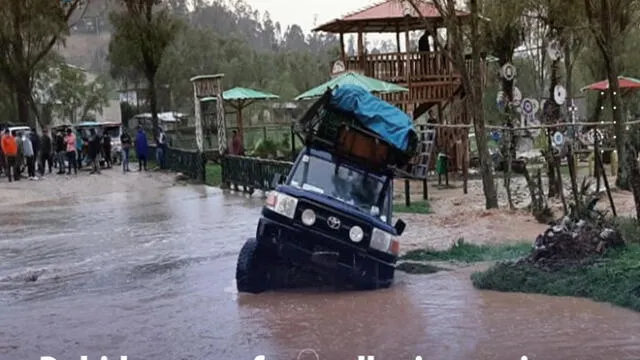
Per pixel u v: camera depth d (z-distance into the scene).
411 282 11.03
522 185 22.22
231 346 8.17
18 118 45.66
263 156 34.78
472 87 18.50
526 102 27.92
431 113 31.66
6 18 41.75
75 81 66.69
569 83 30.92
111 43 50.56
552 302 9.40
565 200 15.81
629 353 7.37
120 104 70.50
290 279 10.97
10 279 13.06
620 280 9.50
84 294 11.57
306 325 8.88
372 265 10.52
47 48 43.25
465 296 9.98
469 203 20.05
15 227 20.02
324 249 10.43
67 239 17.52
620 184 19.36
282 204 10.51
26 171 36.00
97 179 33.03
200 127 33.03
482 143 18.41
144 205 24.05
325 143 11.43
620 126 14.37
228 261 13.63
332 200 10.76
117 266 13.84
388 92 25.80
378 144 11.30
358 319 9.07
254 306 9.99
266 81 69.00
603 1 13.98
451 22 18.78
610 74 14.26
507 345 7.76
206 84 32.12
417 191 24.55
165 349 8.18
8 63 42.41
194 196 25.98
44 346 8.52
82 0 45.75
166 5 46.28
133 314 9.90
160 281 12.22
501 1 23.67
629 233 11.94
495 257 12.53
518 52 38.25
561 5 22.67
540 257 10.66
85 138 40.69
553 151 18.11
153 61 44.12
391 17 27.91
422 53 28.77
